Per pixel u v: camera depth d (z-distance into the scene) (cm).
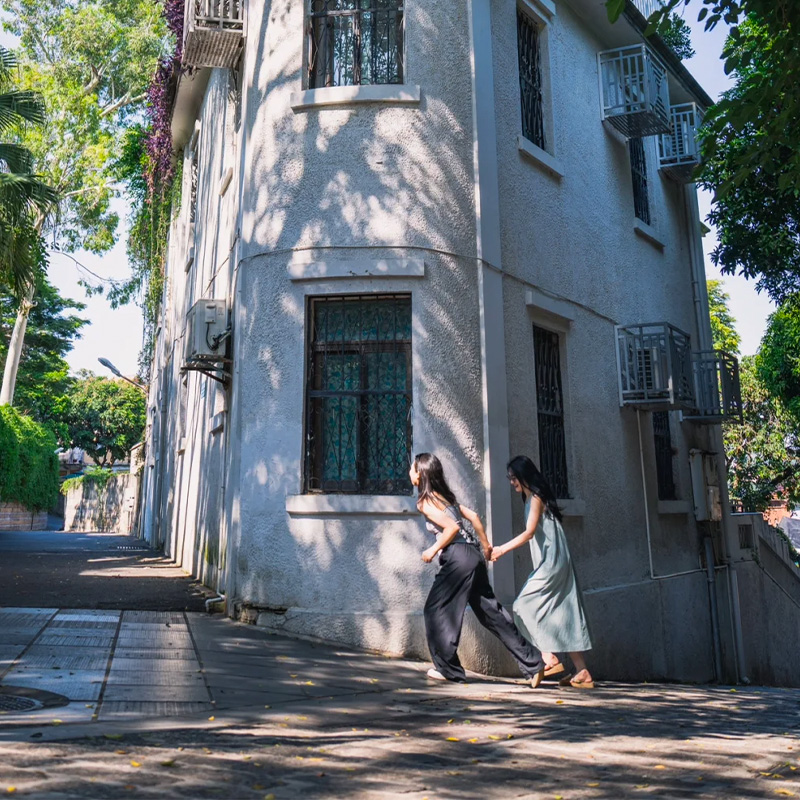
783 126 571
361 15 871
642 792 351
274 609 763
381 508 752
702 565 1301
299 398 795
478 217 839
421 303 795
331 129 828
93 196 2827
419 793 334
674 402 1096
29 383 4909
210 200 1263
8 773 321
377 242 805
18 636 655
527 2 1014
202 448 1217
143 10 2828
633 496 1111
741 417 1313
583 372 1035
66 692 492
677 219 1455
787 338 2025
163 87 1515
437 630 647
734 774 388
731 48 604
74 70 2880
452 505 657
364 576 747
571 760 405
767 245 1372
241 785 329
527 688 665
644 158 1348
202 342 899
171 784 323
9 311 3441
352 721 476
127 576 1166
